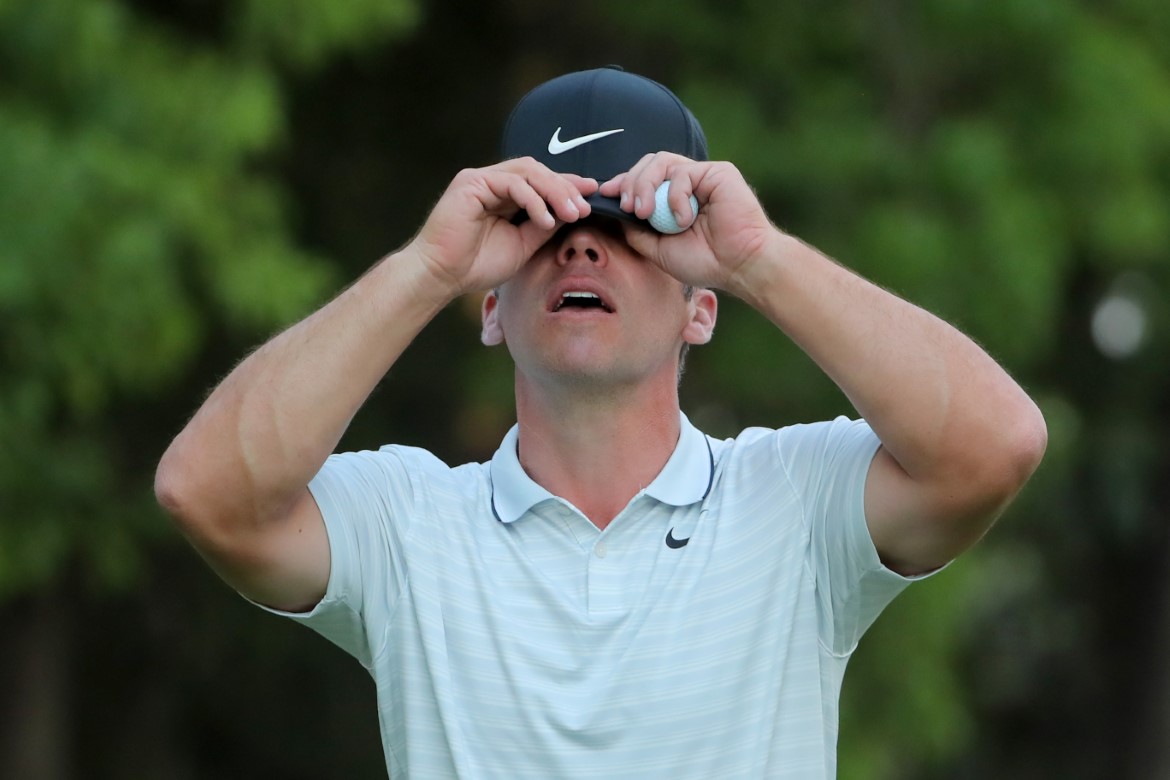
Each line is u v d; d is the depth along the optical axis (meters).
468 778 9.73
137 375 26.66
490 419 33.47
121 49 27.11
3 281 23.69
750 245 9.77
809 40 32.31
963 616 35.91
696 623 9.89
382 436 36.03
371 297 9.84
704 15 32.38
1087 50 32.59
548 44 35.97
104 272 24.91
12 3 25.36
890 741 32.34
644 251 10.02
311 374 9.71
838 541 10.04
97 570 33.16
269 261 27.20
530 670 9.84
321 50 28.52
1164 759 54.31
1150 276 44.28
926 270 30.25
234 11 27.88
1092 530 52.47
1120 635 56.44
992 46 32.72
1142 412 51.56
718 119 30.77
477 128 36.47
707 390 32.91
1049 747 58.00
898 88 32.31
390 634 10.19
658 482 10.26
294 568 10.03
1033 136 33.00
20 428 26.48
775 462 10.37
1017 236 31.00
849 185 31.30
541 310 10.22
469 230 9.85
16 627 36.03
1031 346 33.22
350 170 35.94
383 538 10.27
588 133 10.37
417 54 36.16
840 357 9.67
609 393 10.24
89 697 39.25
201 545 9.91
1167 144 33.81
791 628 9.94
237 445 9.62
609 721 9.70
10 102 25.70
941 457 9.56
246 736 40.81
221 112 27.03
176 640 38.34
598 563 10.08
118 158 25.47
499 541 10.23
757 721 9.72
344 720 40.16
